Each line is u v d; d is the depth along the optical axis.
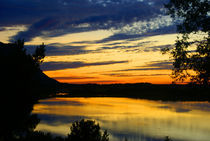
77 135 7.32
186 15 10.56
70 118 42.19
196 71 10.33
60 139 7.01
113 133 30.28
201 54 10.21
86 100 106.50
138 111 60.38
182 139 28.55
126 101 105.62
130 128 34.69
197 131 34.06
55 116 43.72
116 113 54.22
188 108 72.25
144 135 29.62
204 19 10.15
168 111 62.53
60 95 121.44
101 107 68.94
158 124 39.72
